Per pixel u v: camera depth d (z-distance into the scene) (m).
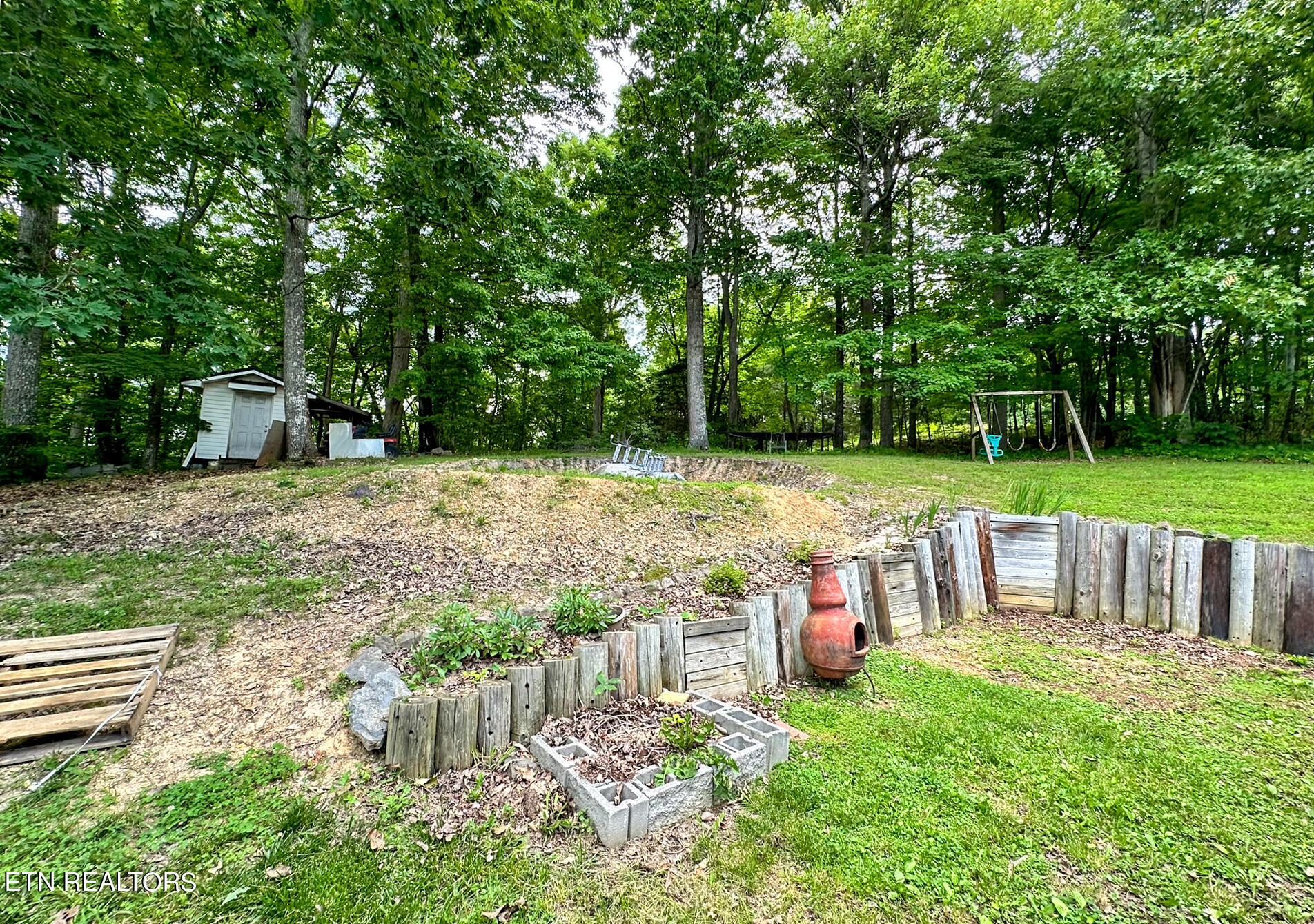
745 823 2.05
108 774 2.25
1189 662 3.54
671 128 14.95
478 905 1.67
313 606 3.86
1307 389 12.19
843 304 18.52
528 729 2.52
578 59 10.73
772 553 5.44
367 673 2.83
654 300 20.62
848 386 15.88
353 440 12.11
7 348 8.73
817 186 18.45
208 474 8.16
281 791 2.16
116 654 2.95
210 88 6.60
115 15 5.32
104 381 12.34
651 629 2.91
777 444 17.05
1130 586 4.26
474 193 6.80
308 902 1.66
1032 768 2.38
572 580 4.73
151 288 4.87
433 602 4.04
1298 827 2.00
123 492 6.61
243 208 12.42
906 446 19.05
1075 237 15.48
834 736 2.68
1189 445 11.98
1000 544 4.77
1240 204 10.09
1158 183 11.25
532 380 19.06
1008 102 14.04
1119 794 2.19
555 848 1.91
